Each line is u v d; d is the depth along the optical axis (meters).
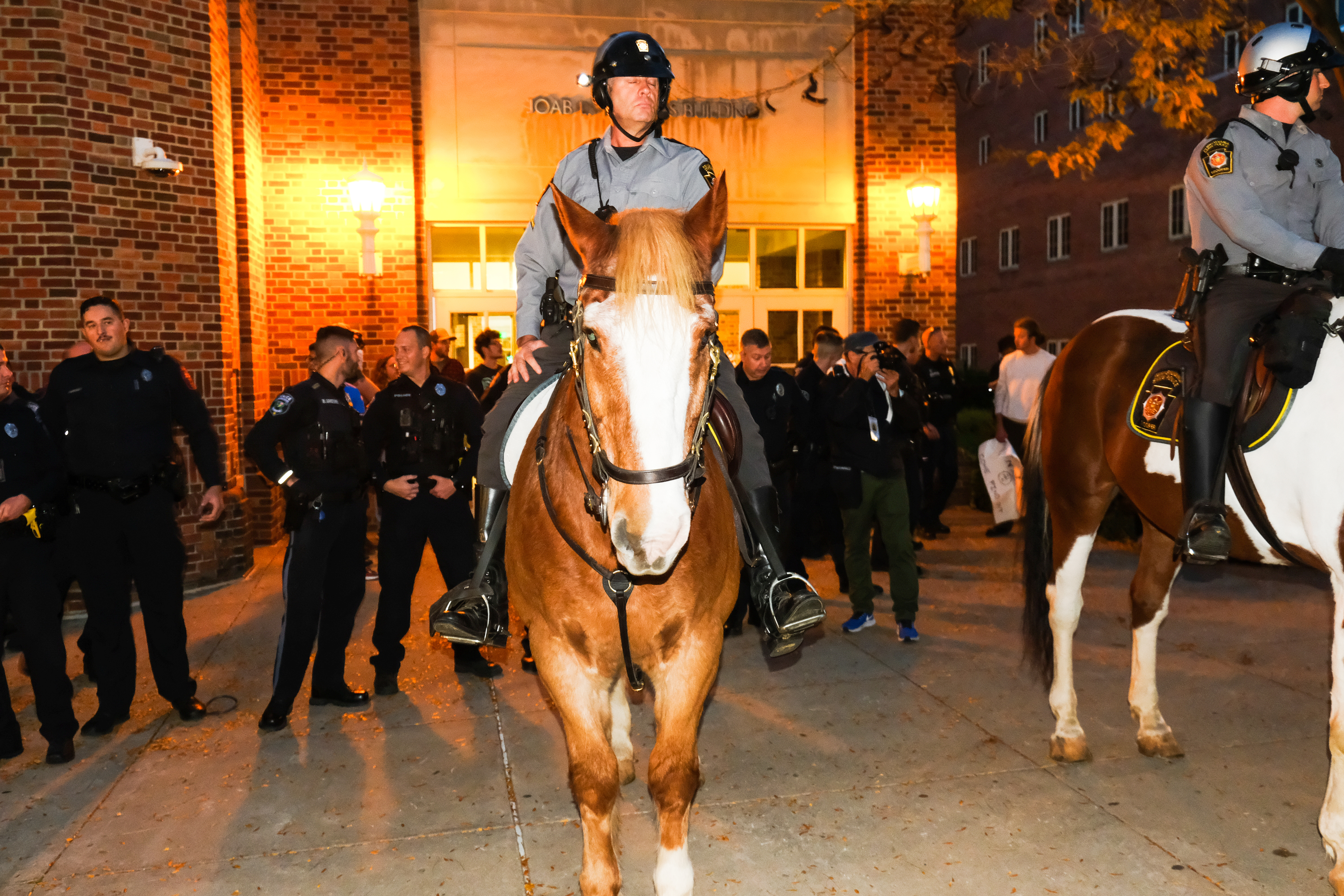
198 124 7.53
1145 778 3.83
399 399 5.10
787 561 6.05
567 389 2.67
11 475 4.18
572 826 3.57
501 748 4.32
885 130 11.09
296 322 9.84
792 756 4.14
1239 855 3.23
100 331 4.45
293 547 4.65
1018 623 6.20
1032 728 4.39
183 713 4.75
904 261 11.23
